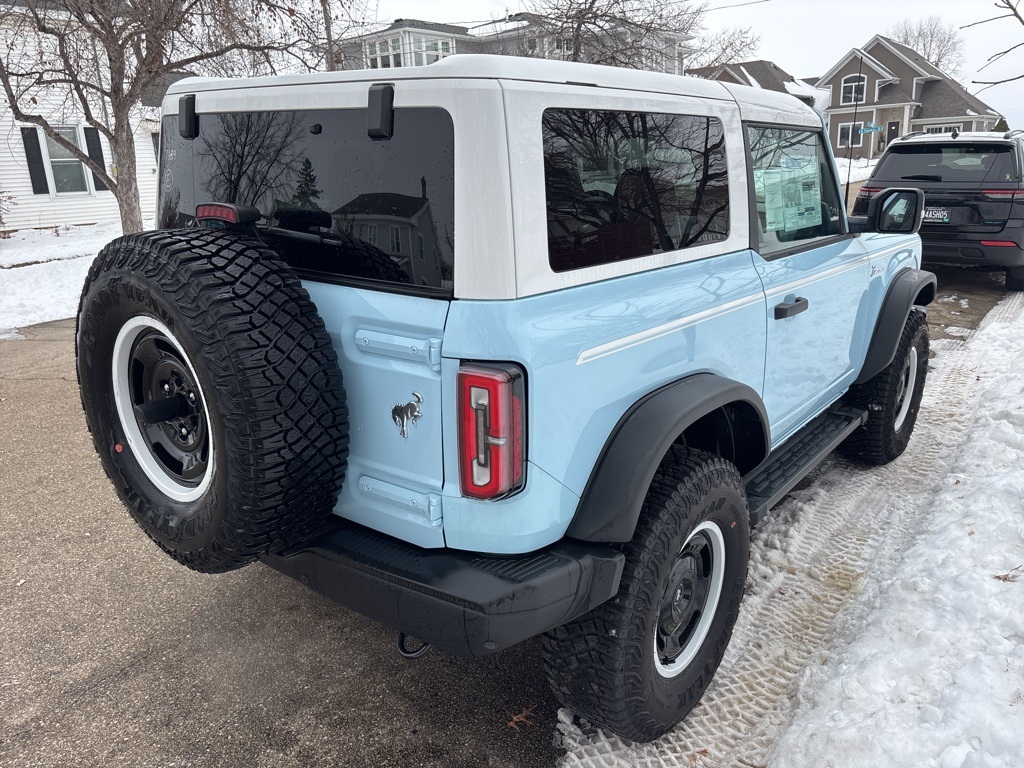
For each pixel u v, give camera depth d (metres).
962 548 3.28
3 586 3.43
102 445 2.44
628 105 2.19
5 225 17.28
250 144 2.33
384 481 2.03
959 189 8.38
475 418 1.81
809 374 3.38
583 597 2.02
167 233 2.09
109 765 2.40
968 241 8.45
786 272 2.99
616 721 2.25
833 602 3.20
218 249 2.00
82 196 18.42
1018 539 3.28
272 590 3.39
